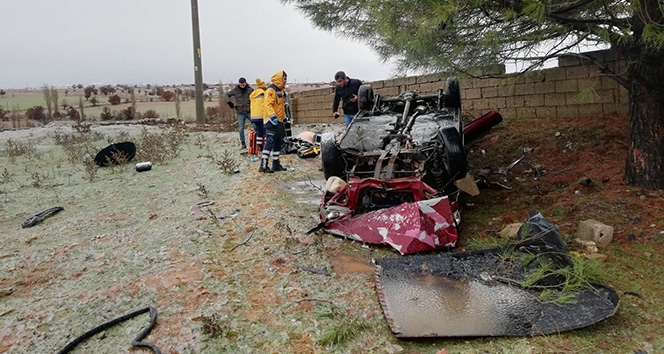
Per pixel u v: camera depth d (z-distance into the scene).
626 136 5.68
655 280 3.00
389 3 3.57
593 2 3.51
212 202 5.57
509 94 7.83
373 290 3.14
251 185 6.30
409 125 5.31
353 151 5.10
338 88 7.65
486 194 5.25
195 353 2.51
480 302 2.79
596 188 4.59
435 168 4.59
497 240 3.89
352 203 4.41
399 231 3.82
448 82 5.94
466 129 7.08
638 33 3.54
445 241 3.77
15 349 2.68
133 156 9.12
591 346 2.38
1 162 9.68
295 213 4.92
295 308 2.95
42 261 3.99
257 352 2.50
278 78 6.96
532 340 2.46
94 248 4.25
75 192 6.71
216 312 2.92
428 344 2.52
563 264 3.04
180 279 3.42
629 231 3.68
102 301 3.19
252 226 4.55
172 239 4.32
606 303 2.62
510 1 3.39
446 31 3.85
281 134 7.16
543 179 5.31
